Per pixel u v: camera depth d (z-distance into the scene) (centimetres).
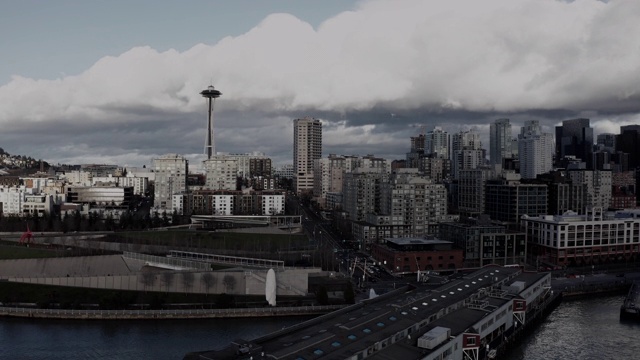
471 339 16962
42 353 18450
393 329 16250
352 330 16012
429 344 15275
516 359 18825
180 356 18238
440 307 19012
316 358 13762
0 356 18175
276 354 13875
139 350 18800
